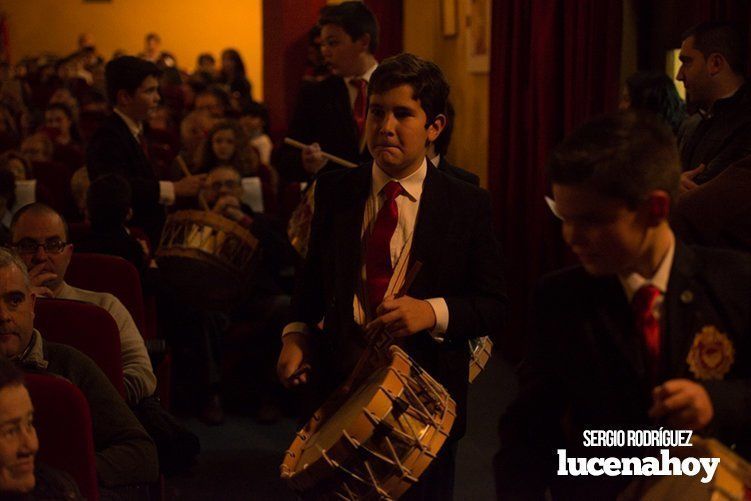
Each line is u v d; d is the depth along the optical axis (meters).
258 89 21.27
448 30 8.04
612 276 1.73
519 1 5.97
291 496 4.16
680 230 2.96
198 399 5.21
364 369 2.37
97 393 2.64
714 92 3.58
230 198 5.21
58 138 9.65
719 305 1.70
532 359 1.86
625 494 1.74
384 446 2.11
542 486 1.90
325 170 4.34
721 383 1.64
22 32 20.98
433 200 2.48
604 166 1.58
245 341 5.21
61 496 2.17
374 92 2.45
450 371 2.47
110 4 21.00
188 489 4.22
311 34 9.04
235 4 21.08
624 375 1.72
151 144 9.22
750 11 3.76
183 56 21.16
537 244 5.66
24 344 2.58
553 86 5.51
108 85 5.14
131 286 3.78
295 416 5.23
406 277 2.43
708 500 1.63
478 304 2.44
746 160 2.96
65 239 3.38
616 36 4.89
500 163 6.34
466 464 4.46
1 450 1.87
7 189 5.27
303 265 2.60
